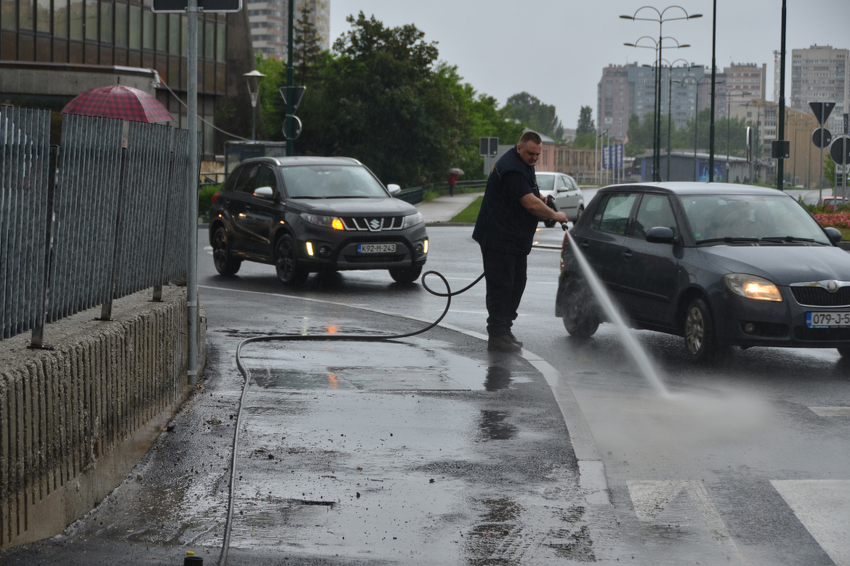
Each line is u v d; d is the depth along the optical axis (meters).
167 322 7.34
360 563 4.78
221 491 5.88
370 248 17.27
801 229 11.38
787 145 36.41
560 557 4.98
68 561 4.53
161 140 7.54
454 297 16.53
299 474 6.26
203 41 62.91
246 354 10.41
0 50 49.31
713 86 54.06
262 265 21.75
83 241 5.75
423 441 7.07
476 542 5.16
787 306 10.04
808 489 6.23
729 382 9.68
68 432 5.08
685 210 11.33
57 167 5.29
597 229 12.48
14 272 4.70
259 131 69.19
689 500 6.00
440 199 63.97
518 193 10.94
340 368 9.73
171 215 8.06
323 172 18.64
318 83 81.31
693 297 10.80
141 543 4.93
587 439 7.18
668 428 7.77
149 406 6.76
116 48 56.12
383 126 67.94
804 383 9.67
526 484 6.15
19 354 4.85
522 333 12.88
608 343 12.13
